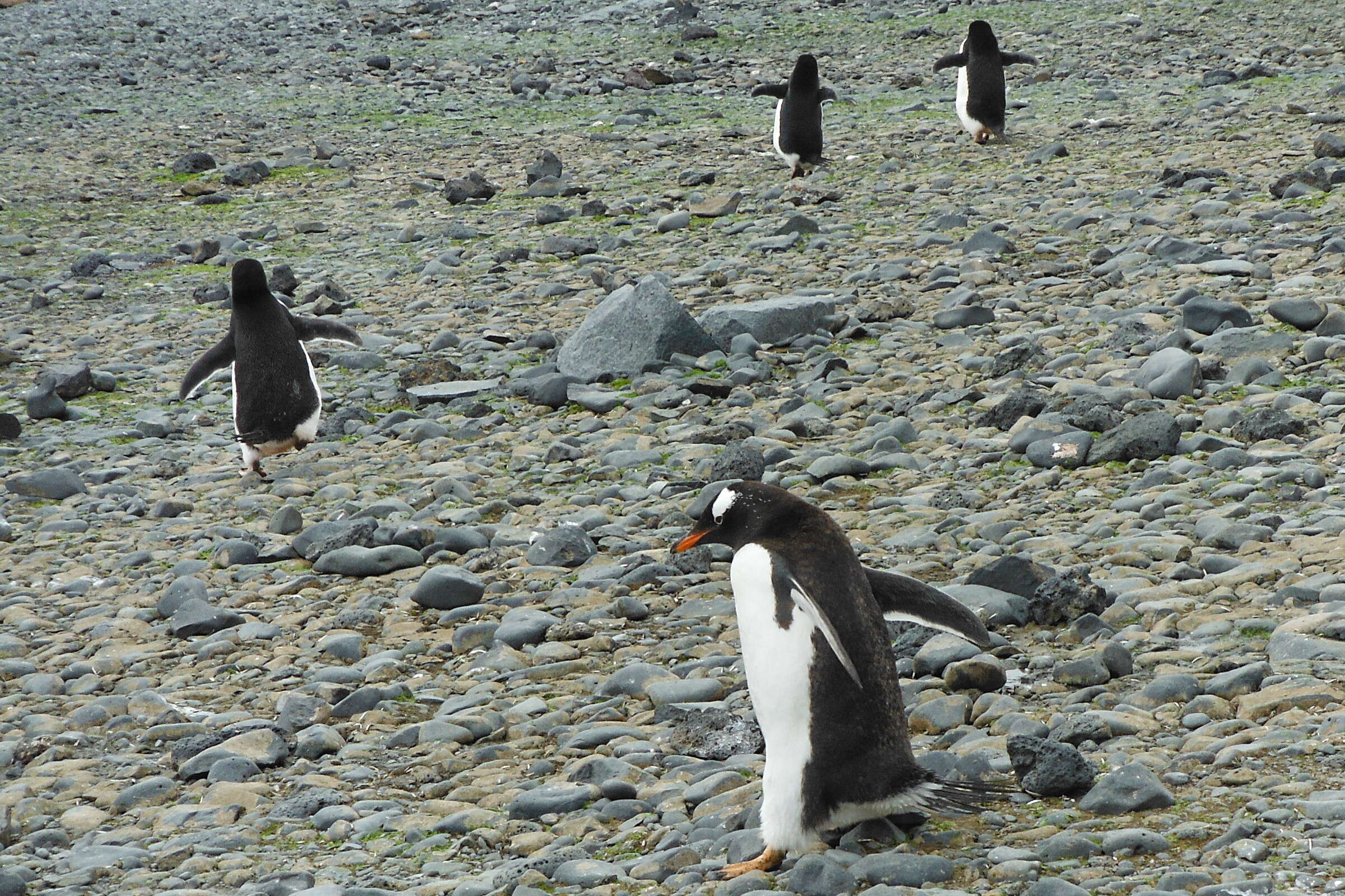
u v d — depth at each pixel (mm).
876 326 22875
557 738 11141
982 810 8742
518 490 17812
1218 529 13234
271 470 19797
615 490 17156
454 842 9430
